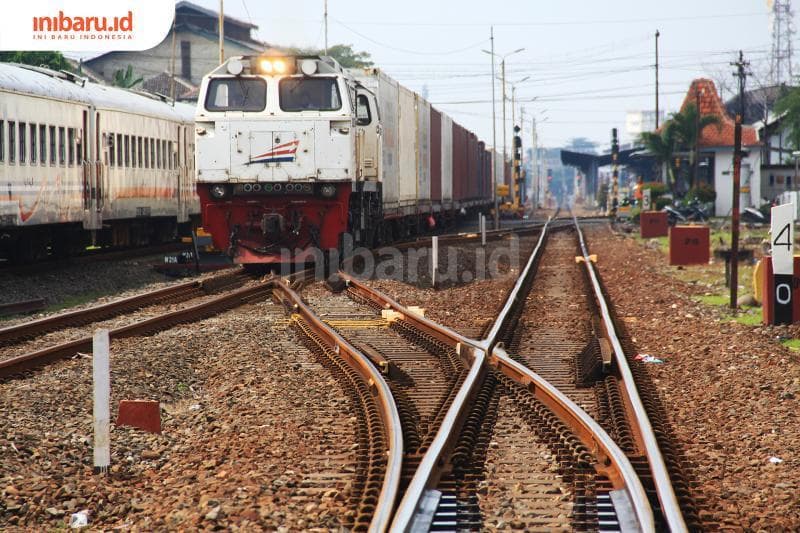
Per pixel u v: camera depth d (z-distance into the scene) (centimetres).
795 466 1634
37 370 2402
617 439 1711
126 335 2881
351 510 1347
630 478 1388
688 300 4228
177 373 2442
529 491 1459
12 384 2227
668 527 1243
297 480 1516
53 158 4738
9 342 2823
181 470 1639
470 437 1683
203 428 1922
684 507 1314
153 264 5650
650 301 4197
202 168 4612
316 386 2255
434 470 1489
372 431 1748
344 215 4653
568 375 2409
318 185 4619
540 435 1761
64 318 3155
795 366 2486
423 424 1822
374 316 3472
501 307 3778
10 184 4284
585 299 4144
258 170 4591
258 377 2327
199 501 1429
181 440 1858
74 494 1516
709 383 2347
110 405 2044
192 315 3331
